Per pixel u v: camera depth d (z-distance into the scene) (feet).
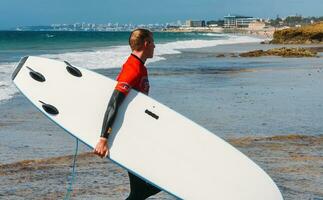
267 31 644.27
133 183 12.87
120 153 12.21
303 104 42.16
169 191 12.01
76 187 19.11
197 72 73.92
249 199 12.17
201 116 35.70
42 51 139.33
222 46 205.26
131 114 12.56
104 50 145.48
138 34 12.60
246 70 78.69
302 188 19.40
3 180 19.92
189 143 12.62
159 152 12.37
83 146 26.53
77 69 13.32
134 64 12.57
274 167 22.44
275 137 28.91
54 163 22.76
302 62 100.63
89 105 12.76
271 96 47.03
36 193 18.29
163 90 50.78
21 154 24.41
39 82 13.20
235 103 42.27
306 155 24.86
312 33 262.88
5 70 69.05
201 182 12.22
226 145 12.85
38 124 32.78
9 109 38.70
